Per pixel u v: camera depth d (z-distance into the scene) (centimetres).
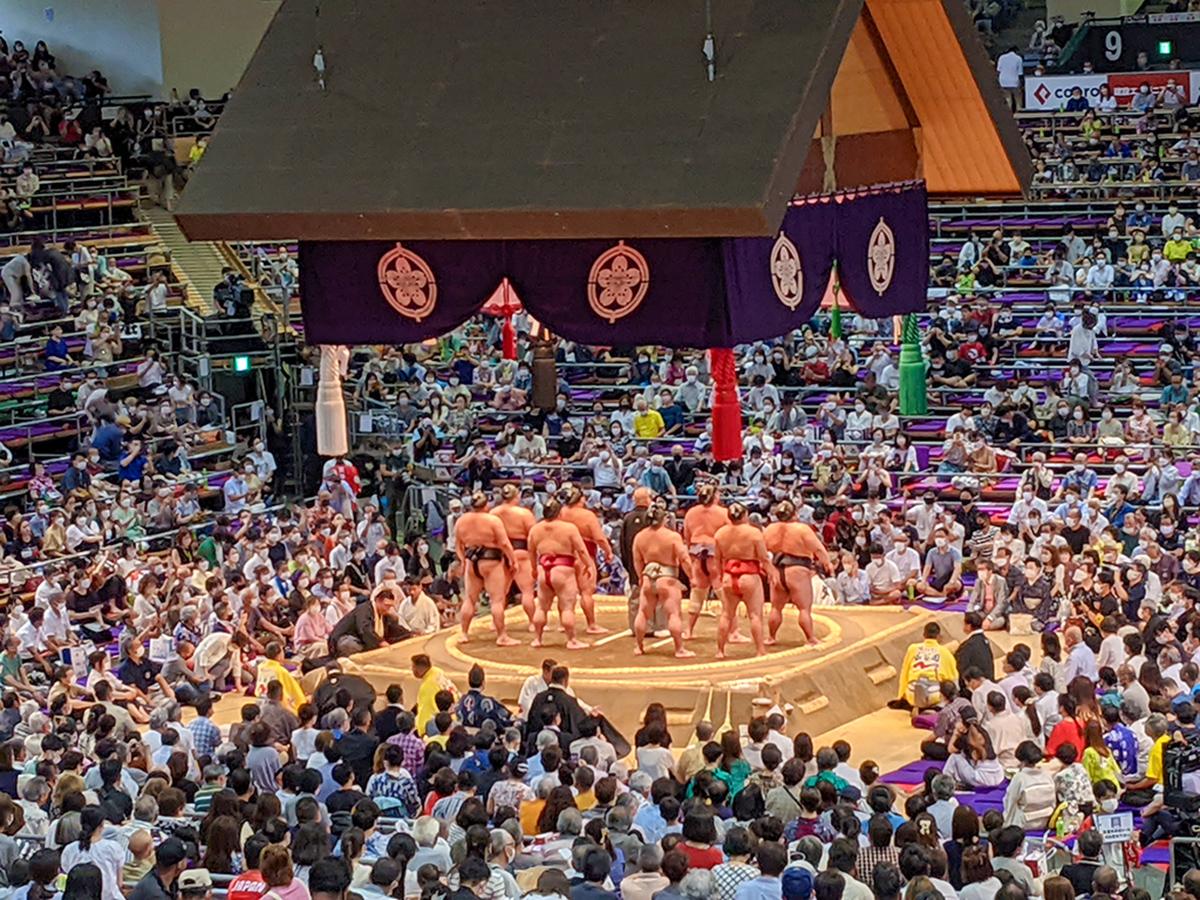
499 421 2941
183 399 2870
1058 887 1045
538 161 1380
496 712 1670
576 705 1652
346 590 2219
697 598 1945
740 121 1341
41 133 3553
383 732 1611
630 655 1917
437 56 1491
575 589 1956
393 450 2780
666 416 2880
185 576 2169
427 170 1411
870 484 2528
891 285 1584
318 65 1504
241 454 2880
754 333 1422
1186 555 2116
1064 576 2159
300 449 2945
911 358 1777
